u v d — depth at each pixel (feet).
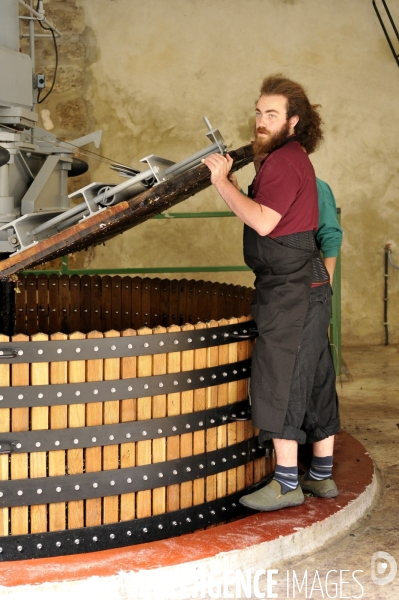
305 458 13.04
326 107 24.53
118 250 24.34
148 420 9.63
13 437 9.11
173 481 9.91
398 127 24.72
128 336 9.43
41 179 11.63
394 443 14.83
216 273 24.54
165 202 10.25
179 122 24.13
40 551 9.31
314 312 10.09
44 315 14.93
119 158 24.12
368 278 25.13
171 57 23.97
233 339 10.39
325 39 24.31
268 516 10.25
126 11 23.80
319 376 10.72
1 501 9.14
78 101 23.93
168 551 9.17
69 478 9.32
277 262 9.92
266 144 9.86
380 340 25.34
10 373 9.10
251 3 23.99
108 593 8.58
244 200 9.42
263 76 24.16
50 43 23.73
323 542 10.14
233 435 10.59
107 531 9.57
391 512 11.34
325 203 11.84
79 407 9.30
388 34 24.45
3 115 11.29
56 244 9.22
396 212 24.98
